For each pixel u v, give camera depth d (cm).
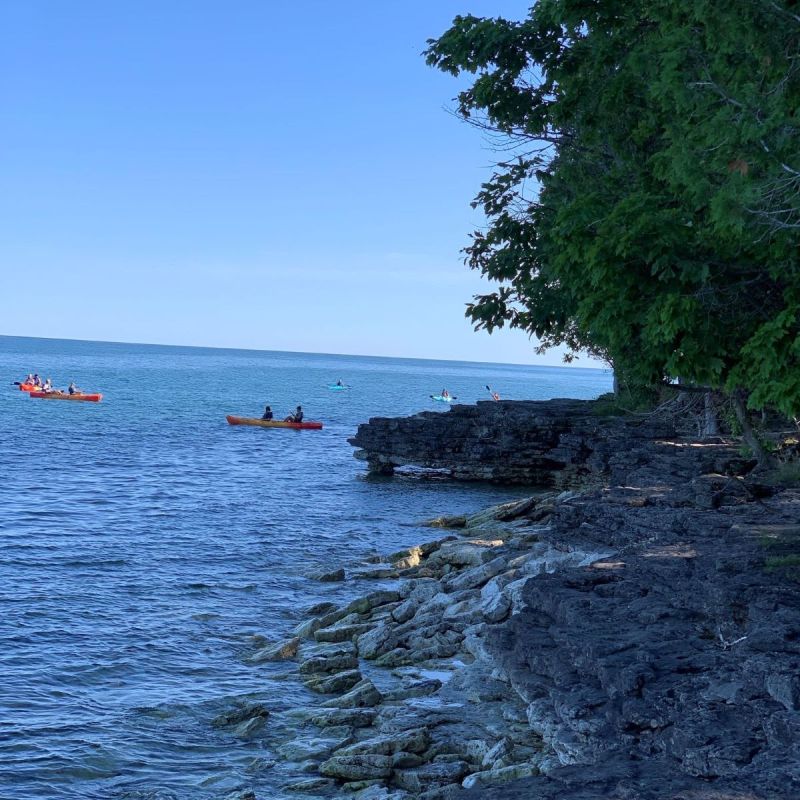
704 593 1327
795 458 2641
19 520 3466
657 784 810
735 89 1041
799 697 928
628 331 1213
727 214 1004
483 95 1828
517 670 1370
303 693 1644
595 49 1678
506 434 4919
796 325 1129
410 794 1172
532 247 1861
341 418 10538
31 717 1506
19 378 16688
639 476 2750
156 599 2336
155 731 1458
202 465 5706
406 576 2645
